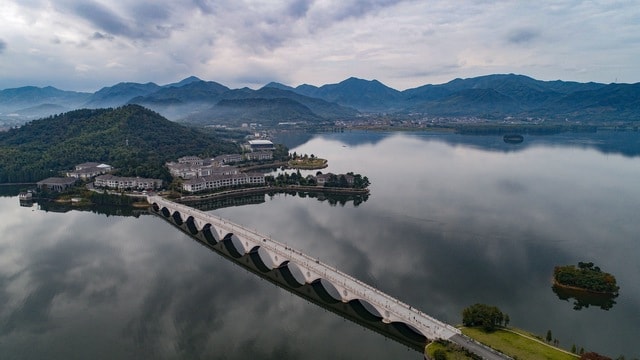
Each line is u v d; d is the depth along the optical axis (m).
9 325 189.12
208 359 161.62
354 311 195.25
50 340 177.00
